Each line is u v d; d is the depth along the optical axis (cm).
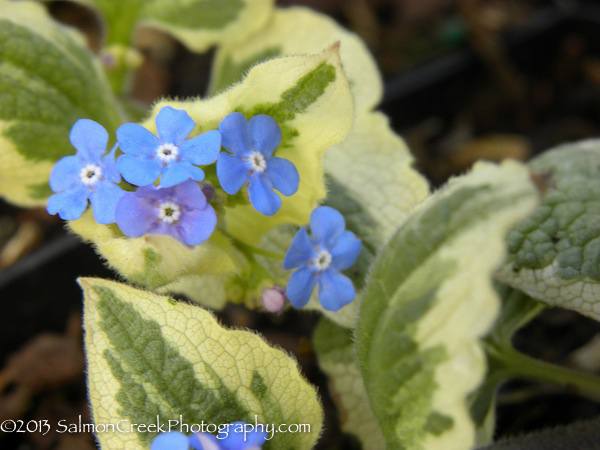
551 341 9
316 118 5
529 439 6
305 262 5
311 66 5
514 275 7
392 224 7
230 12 8
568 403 8
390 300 5
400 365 5
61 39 7
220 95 5
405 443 5
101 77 8
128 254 5
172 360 5
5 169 7
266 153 5
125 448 5
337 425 8
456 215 5
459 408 5
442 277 5
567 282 6
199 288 7
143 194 5
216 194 6
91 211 6
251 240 6
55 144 7
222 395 5
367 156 7
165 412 5
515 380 9
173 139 5
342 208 7
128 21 9
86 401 9
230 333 5
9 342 9
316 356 8
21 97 7
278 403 6
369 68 8
